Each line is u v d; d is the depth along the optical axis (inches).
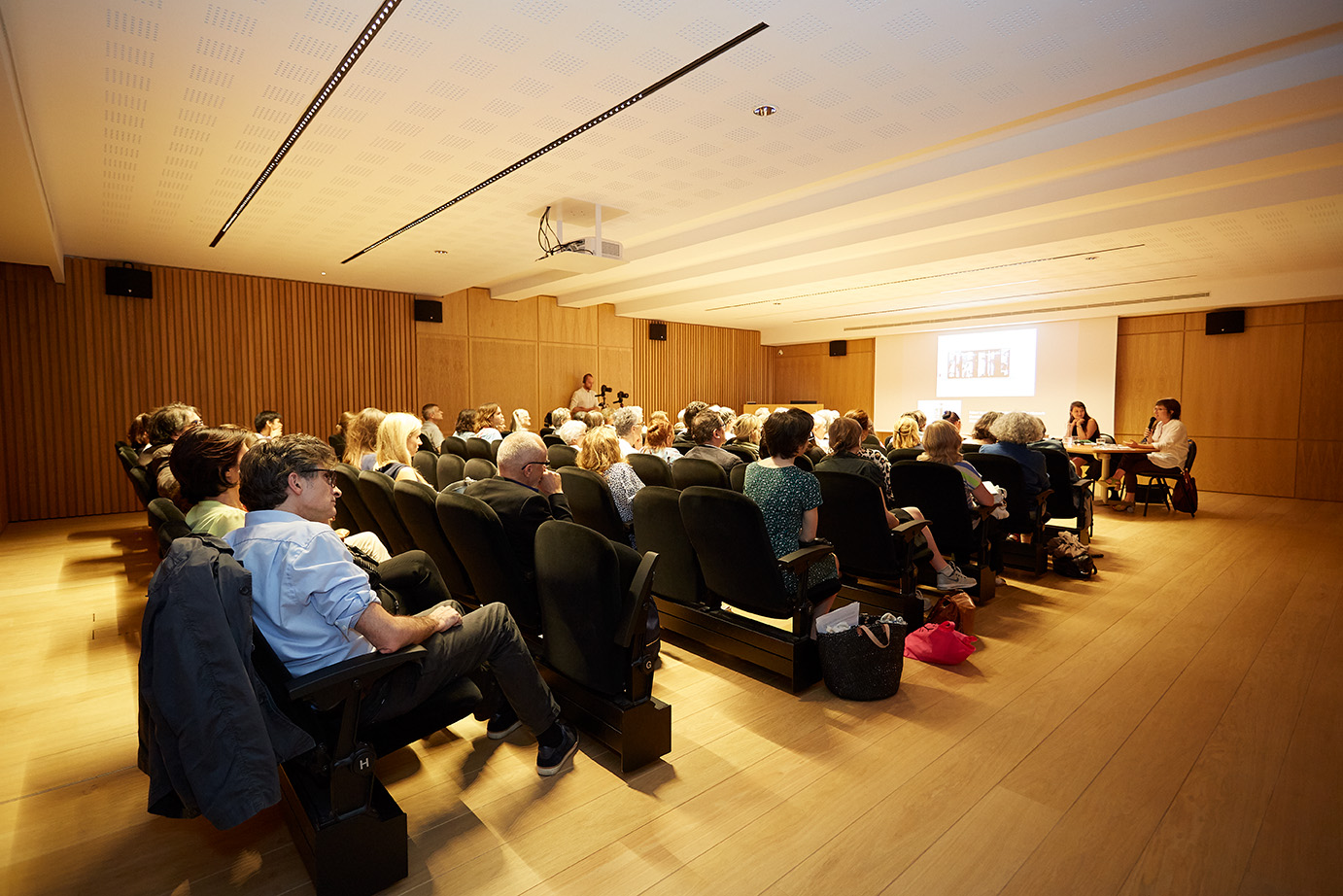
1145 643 136.5
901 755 94.0
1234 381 373.7
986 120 151.0
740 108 144.2
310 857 69.0
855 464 145.5
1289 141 171.0
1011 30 115.4
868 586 142.4
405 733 74.7
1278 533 253.0
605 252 229.3
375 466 160.6
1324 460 347.6
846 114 147.6
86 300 293.0
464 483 123.3
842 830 78.1
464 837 76.8
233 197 200.2
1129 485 305.9
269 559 64.4
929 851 74.5
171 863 73.2
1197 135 164.4
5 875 71.1
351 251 273.4
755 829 78.3
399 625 68.6
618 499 139.8
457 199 205.0
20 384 281.4
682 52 121.6
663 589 130.6
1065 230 244.2
